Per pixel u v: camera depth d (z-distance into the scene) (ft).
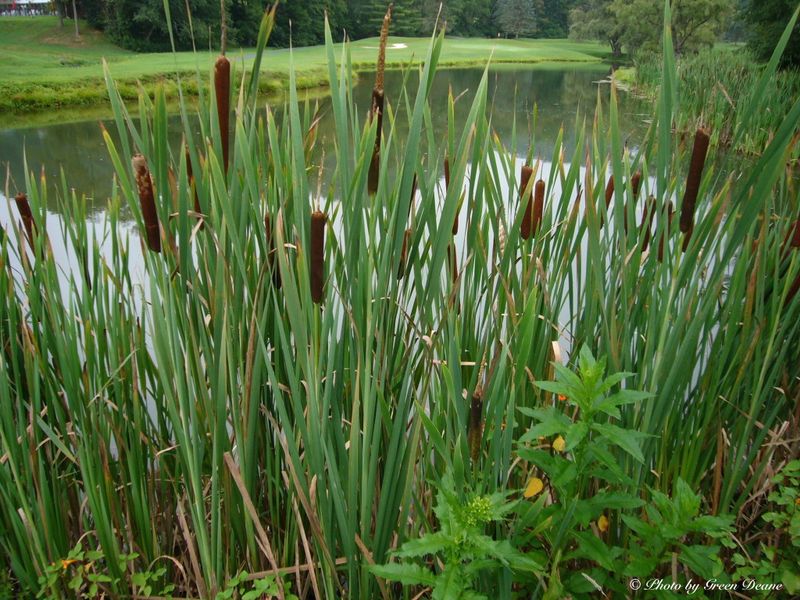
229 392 5.79
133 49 119.85
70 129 44.83
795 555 5.78
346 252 4.62
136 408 6.02
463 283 6.22
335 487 4.95
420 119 4.27
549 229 6.63
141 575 6.33
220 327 5.06
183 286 4.99
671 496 6.49
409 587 6.01
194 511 5.68
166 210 4.85
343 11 116.78
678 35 115.55
